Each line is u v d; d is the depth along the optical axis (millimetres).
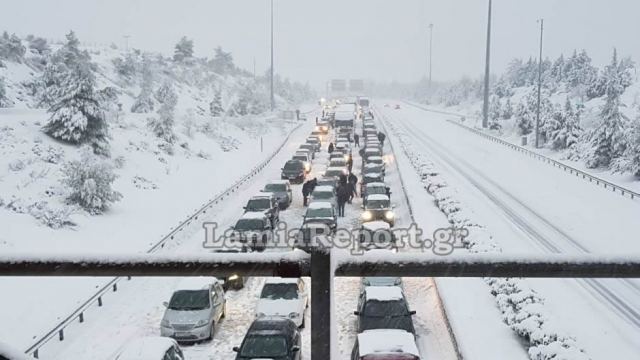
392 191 40500
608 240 27625
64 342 17625
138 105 61875
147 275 2160
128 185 38094
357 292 21469
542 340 15539
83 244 26844
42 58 66438
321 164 53562
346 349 17094
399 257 2158
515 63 132625
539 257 2105
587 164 53062
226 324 19328
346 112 75938
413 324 18531
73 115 38594
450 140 71312
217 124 65438
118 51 88812
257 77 132375
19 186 30844
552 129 63906
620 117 52938
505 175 47188
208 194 40000
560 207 35250
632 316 18391
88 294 21641
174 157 47938
